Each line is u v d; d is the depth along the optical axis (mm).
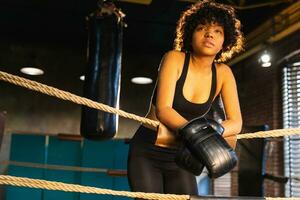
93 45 2963
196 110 1506
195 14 1500
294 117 4902
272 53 5195
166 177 1638
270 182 5102
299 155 4723
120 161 5539
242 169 3668
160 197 1354
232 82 1592
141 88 6887
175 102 1488
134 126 6758
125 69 6898
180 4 5027
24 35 6430
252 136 1487
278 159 5043
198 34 1470
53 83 6598
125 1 4859
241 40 1644
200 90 1525
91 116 2814
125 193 1357
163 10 5254
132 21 5645
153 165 1612
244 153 3672
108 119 2828
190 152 1247
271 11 4914
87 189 1328
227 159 1211
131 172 1604
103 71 2898
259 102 5500
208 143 1222
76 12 5461
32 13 5547
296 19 4543
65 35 6371
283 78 5078
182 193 1606
